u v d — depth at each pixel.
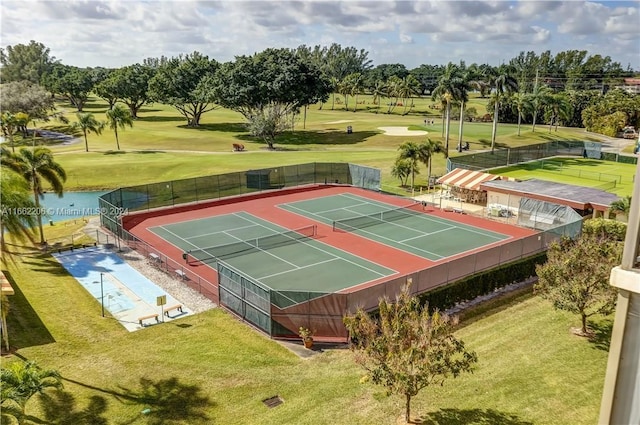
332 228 43.03
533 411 17.91
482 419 17.50
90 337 23.95
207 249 37.50
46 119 83.75
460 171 55.62
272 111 87.38
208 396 19.19
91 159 70.94
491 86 83.06
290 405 18.61
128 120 84.00
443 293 27.00
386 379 16.30
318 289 30.05
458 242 39.34
